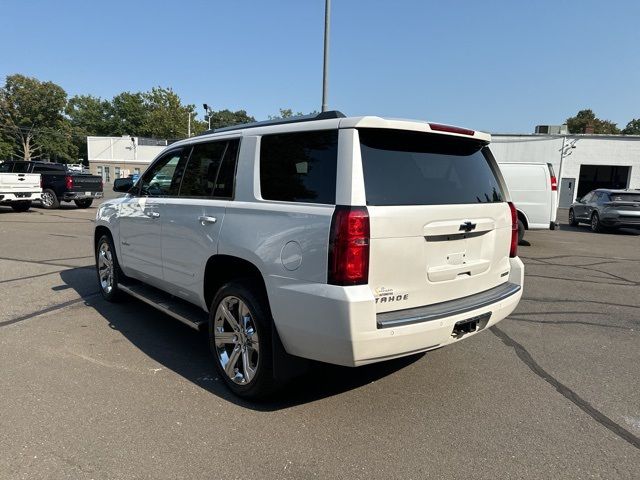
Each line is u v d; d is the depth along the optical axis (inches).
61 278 291.3
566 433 127.6
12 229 518.0
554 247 496.1
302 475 107.8
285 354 131.3
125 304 239.9
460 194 140.6
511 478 108.0
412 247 123.3
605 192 684.1
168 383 152.9
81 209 815.1
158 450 116.1
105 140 2571.4
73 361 168.1
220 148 160.1
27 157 2516.0
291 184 130.2
